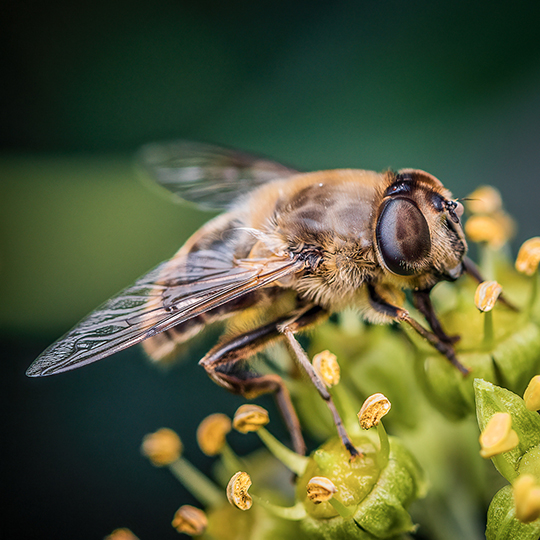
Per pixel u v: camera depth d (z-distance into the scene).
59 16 0.13
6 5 0.13
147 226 0.12
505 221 0.12
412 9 0.12
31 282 0.12
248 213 0.12
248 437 0.12
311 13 0.13
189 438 0.12
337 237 0.11
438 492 0.12
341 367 0.12
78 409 0.12
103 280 0.12
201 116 0.13
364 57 0.13
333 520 0.11
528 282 0.12
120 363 0.13
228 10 0.13
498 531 0.11
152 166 0.12
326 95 0.13
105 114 0.13
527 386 0.11
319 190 0.11
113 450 0.12
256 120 0.13
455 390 0.11
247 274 0.11
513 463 0.11
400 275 0.11
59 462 0.12
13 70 0.13
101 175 0.12
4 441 0.12
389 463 0.11
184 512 0.11
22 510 0.12
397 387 0.12
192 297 0.11
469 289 0.11
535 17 0.12
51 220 0.12
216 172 0.12
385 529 0.11
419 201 0.11
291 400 0.12
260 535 0.11
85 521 0.12
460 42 0.12
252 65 0.13
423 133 0.12
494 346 0.11
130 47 0.13
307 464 0.11
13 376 0.12
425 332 0.11
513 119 0.12
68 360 0.11
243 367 0.12
